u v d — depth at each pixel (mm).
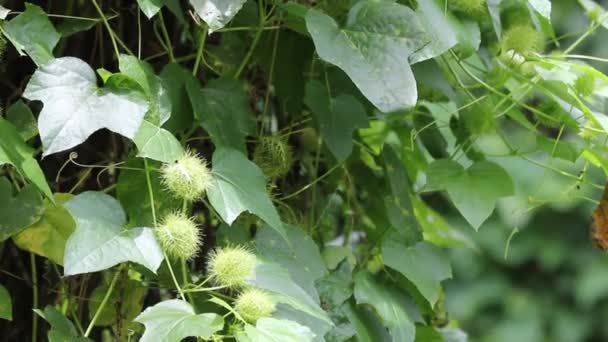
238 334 1010
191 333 988
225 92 1114
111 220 1029
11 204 1056
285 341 1004
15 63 1137
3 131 1003
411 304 1228
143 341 984
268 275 1057
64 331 1043
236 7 1031
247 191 1060
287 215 1237
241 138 1108
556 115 1213
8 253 1138
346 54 1067
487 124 1238
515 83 1257
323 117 1153
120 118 1014
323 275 1136
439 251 1239
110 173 1173
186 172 1024
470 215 1162
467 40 1151
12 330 1146
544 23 1222
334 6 1152
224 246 1113
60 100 1007
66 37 1148
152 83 1047
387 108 1060
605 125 1168
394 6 1079
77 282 1172
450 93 1187
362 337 1175
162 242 1029
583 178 1240
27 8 1044
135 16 1176
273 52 1184
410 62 1102
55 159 1154
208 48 1192
